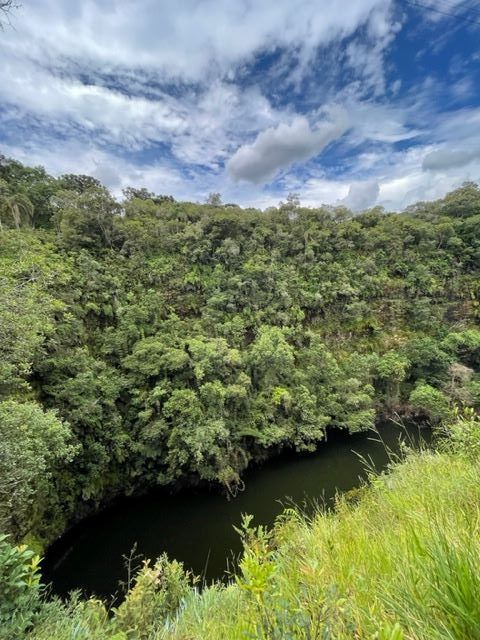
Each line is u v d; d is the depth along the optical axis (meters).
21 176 32.56
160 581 4.60
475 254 36.81
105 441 17.28
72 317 19.39
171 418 18.78
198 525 15.45
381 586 1.25
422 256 37.59
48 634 3.04
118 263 27.23
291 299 30.58
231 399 20.86
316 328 31.91
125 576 12.34
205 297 28.50
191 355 21.56
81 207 28.28
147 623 3.73
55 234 27.52
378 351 31.73
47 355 15.90
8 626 2.86
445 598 0.96
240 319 27.00
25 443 8.18
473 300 35.06
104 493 17.08
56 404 15.74
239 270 31.34
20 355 8.66
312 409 23.58
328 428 26.31
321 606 1.05
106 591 11.59
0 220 24.77
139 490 18.52
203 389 19.11
